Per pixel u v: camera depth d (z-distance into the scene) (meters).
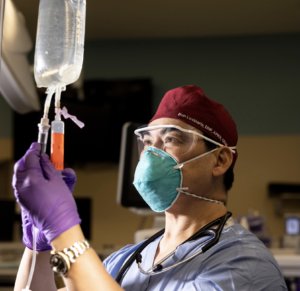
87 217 4.18
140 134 1.42
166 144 1.37
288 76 5.09
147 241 1.48
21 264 1.31
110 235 5.00
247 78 5.12
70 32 1.11
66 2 1.12
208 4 4.50
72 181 1.17
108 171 5.08
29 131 4.95
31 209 1.04
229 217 1.39
